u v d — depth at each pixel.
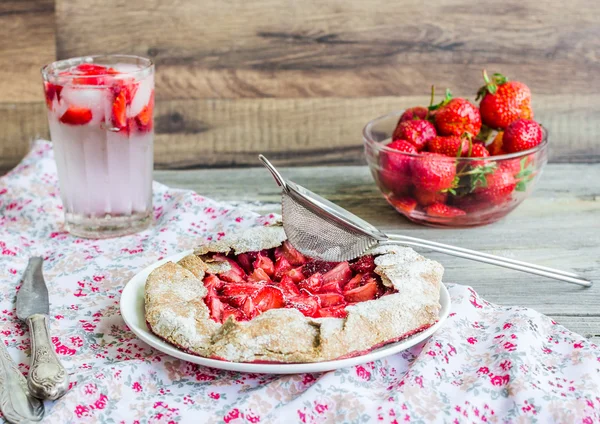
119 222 0.89
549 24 1.09
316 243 0.75
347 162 1.13
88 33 1.08
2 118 1.10
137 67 0.89
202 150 1.12
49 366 0.66
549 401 0.65
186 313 0.69
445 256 0.86
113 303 0.77
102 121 0.86
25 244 0.88
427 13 1.09
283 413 0.65
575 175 1.07
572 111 1.12
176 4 1.08
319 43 1.10
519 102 0.92
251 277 0.75
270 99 1.11
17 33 1.08
